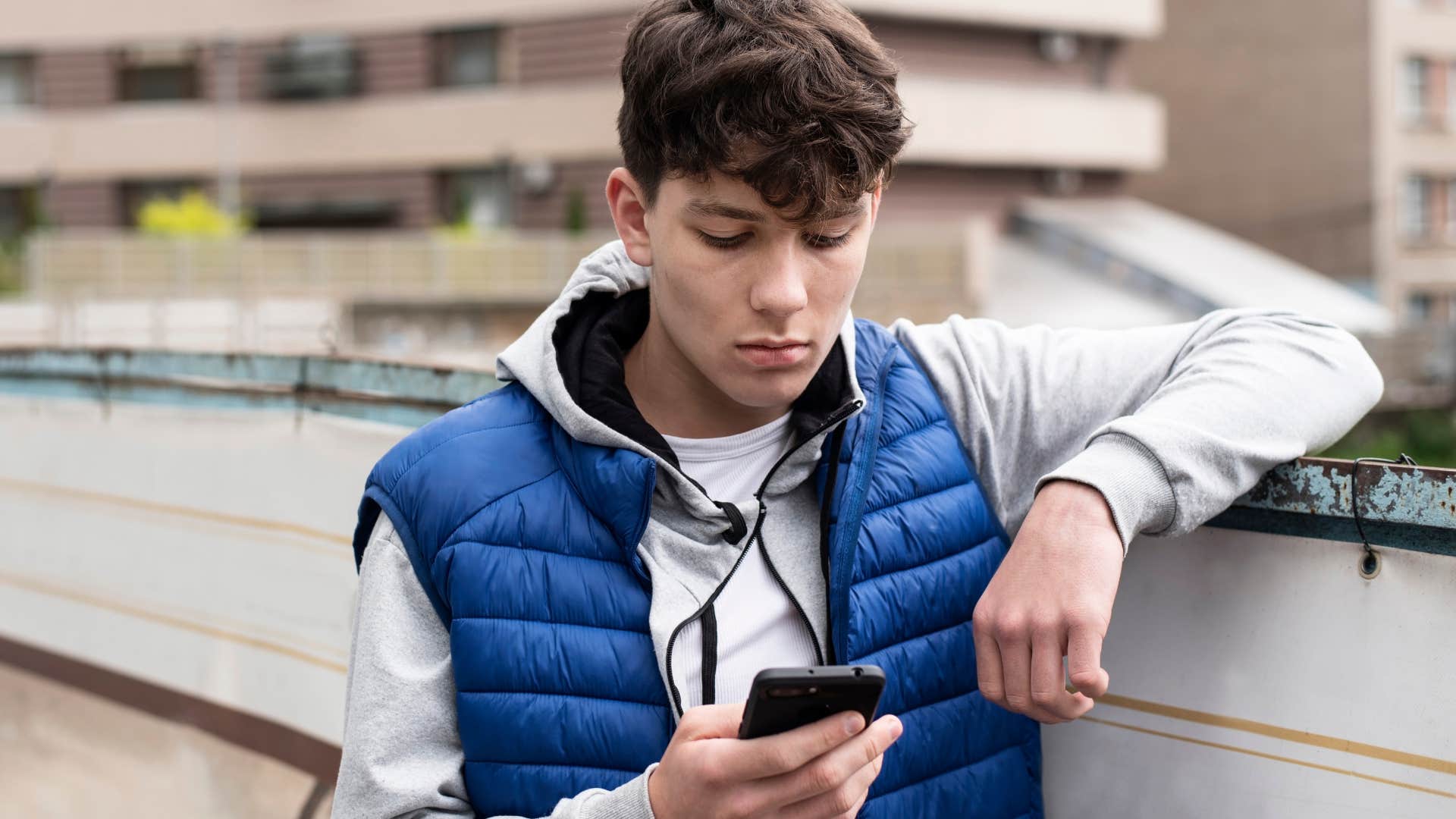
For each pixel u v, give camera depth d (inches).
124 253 681.0
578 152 765.9
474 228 780.6
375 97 816.9
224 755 87.5
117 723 97.4
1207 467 41.2
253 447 83.4
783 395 40.9
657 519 44.8
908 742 44.4
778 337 39.6
